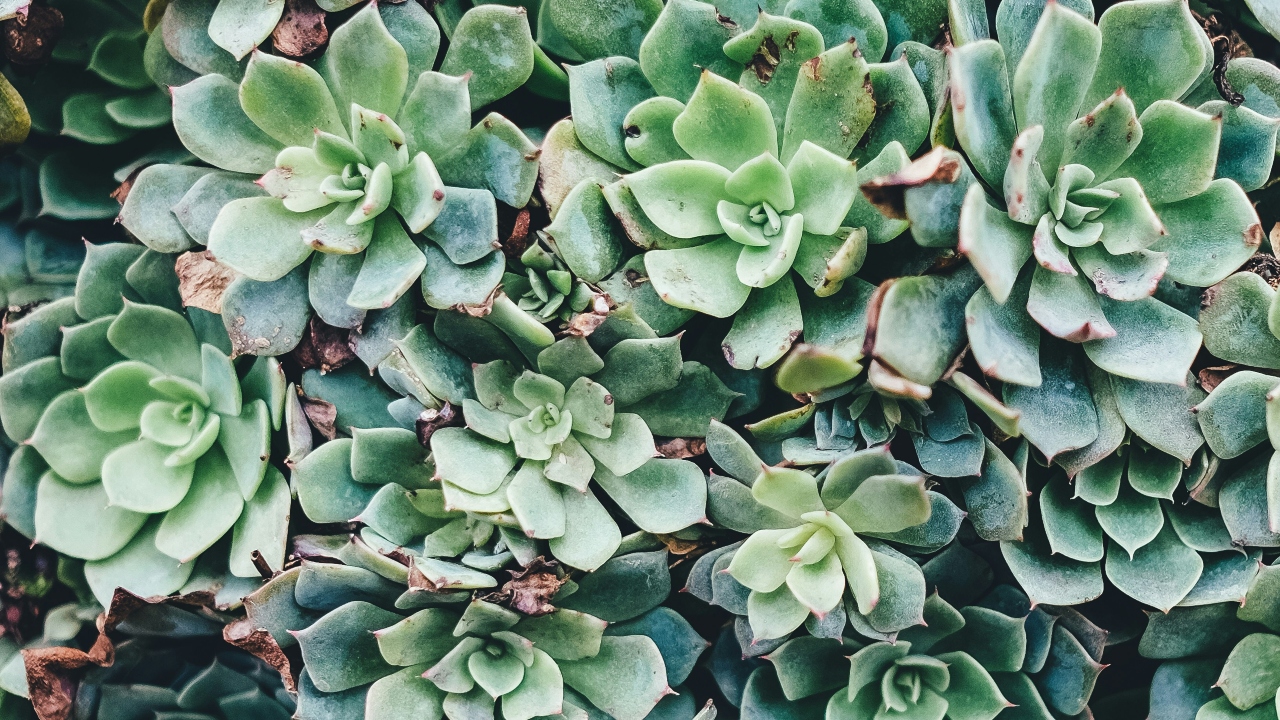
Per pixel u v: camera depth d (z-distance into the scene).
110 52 0.83
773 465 0.80
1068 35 0.76
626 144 0.79
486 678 0.79
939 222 0.74
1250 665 0.79
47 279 0.84
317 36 0.80
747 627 0.80
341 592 0.79
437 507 0.80
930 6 0.78
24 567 0.85
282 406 0.80
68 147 0.84
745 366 0.78
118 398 0.83
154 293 0.82
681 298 0.77
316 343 0.80
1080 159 0.77
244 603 0.79
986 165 0.76
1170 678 0.80
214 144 0.80
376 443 0.79
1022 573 0.78
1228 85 0.79
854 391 0.78
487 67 0.79
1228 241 0.77
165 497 0.81
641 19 0.80
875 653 0.79
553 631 0.80
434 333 0.79
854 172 0.76
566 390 0.79
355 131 0.78
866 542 0.79
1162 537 0.79
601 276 0.79
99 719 0.83
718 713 0.82
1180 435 0.77
